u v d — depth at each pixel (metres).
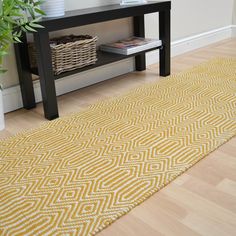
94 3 2.16
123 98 1.97
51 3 1.66
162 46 2.29
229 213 0.99
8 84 1.90
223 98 1.85
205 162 1.26
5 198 1.11
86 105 1.92
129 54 2.08
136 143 1.42
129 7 1.94
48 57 1.64
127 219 0.99
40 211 1.03
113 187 1.13
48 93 1.70
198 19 3.13
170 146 1.37
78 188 1.13
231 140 1.41
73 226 0.96
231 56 2.76
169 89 2.06
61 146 1.44
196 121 1.59
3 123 1.68
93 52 1.91
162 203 1.05
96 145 1.42
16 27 1.58
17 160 1.35
